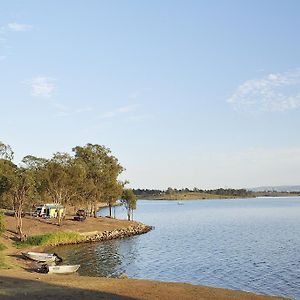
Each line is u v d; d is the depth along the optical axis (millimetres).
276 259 59156
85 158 116312
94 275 47750
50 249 69000
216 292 33031
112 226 100000
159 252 67625
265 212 187875
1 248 59812
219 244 77812
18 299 27766
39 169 94438
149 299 29531
